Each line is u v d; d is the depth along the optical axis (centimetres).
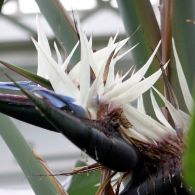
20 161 333
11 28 1285
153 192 302
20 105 295
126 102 302
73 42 340
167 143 303
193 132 270
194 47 339
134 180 304
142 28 337
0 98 295
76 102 298
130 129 302
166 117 309
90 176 344
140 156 302
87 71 301
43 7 344
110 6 1237
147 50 335
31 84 304
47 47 311
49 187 330
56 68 301
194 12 341
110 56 305
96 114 299
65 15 343
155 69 331
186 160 272
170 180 302
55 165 1400
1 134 336
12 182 1403
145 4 339
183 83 306
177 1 341
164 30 331
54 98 297
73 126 291
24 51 1316
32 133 1378
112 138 296
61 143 1391
